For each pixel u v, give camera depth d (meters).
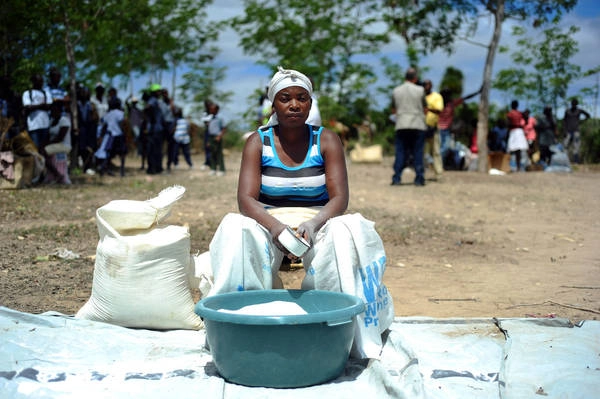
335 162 3.62
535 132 19.67
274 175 3.64
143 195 10.16
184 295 3.71
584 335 3.54
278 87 3.51
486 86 16.52
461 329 3.70
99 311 3.66
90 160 13.86
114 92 13.45
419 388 2.71
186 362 3.16
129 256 3.54
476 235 7.53
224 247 3.28
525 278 5.37
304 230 3.26
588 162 22.91
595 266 5.88
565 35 22.38
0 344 3.17
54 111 11.03
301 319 2.73
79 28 13.67
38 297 4.43
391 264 5.87
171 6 27.94
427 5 16.19
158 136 14.66
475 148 17.53
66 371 2.96
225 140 31.09
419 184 12.66
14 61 14.02
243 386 2.89
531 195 11.80
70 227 7.01
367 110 30.59
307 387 2.88
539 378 2.90
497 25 16.22
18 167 10.09
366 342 3.24
